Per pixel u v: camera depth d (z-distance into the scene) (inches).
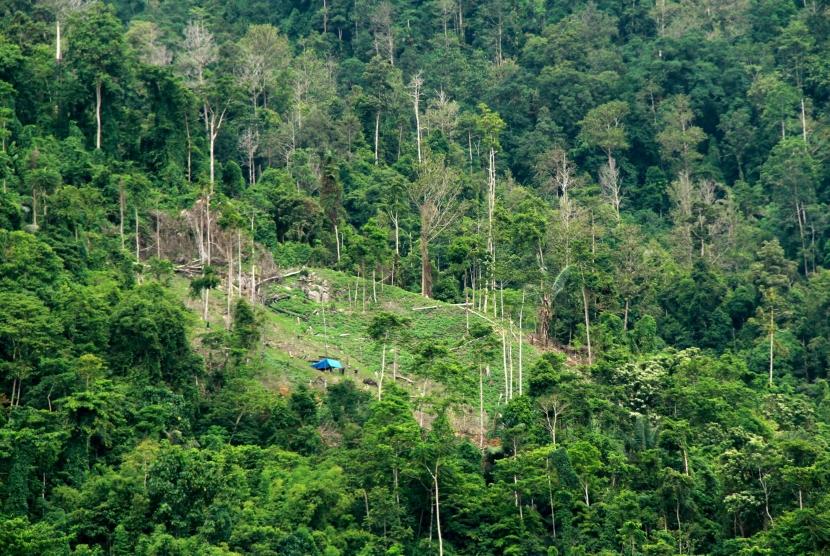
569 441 5964.6
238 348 6299.2
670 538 5423.2
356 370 6815.9
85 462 5113.2
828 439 7160.4
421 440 5585.6
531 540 5383.9
